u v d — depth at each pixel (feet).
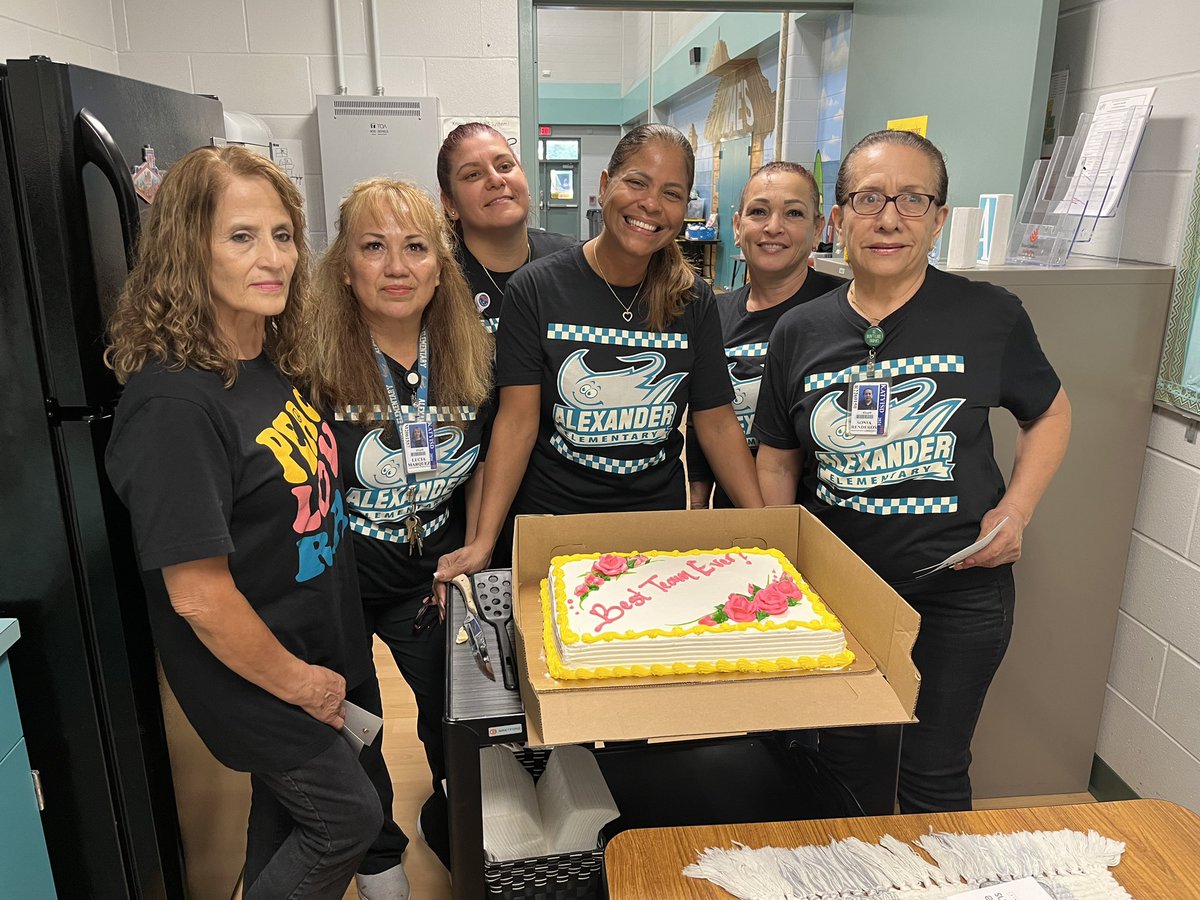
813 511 5.47
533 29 11.21
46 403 4.17
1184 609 6.17
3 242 3.96
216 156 3.76
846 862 3.26
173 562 3.63
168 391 3.68
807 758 5.60
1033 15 6.64
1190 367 5.94
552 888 4.80
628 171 5.04
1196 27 5.84
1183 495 6.14
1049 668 6.93
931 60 8.33
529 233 7.93
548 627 4.35
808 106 14.96
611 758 5.75
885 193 4.63
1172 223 6.21
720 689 3.78
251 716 4.12
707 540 5.03
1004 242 6.61
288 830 4.80
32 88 3.85
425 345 5.37
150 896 4.95
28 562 4.38
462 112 11.43
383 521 5.41
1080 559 6.70
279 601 4.23
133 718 4.67
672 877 3.26
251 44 10.91
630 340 5.61
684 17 22.71
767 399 5.61
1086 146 6.77
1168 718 6.36
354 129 11.05
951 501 4.91
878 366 4.91
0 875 4.19
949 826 3.51
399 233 4.88
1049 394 5.11
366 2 10.91
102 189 4.30
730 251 19.84
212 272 3.79
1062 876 3.18
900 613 3.73
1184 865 3.27
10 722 4.32
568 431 5.82
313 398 4.80
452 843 4.09
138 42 10.73
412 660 5.83
